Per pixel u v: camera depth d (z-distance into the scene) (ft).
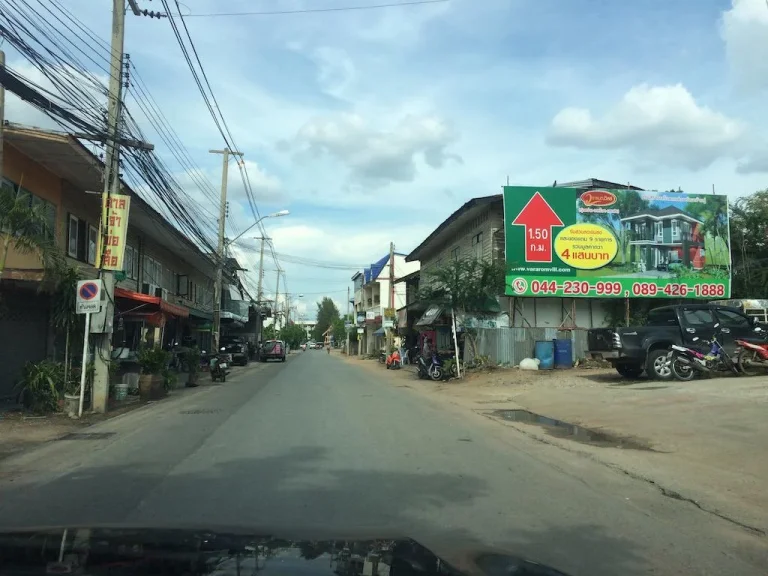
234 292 161.89
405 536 10.30
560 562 15.58
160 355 57.47
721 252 86.94
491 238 84.79
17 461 27.89
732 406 38.93
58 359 54.54
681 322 57.26
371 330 216.54
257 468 26.25
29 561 7.75
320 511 19.77
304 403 52.03
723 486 23.56
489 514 19.72
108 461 27.78
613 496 22.20
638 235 85.05
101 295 43.27
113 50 43.75
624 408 42.73
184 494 21.84
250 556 8.10
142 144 44.70
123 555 8.00
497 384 66.85
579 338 83.46
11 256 47.78
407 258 130.11
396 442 32.89
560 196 83.66
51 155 51.16
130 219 75.46
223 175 105.91
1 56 33.30
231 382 78.74
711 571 15.15
